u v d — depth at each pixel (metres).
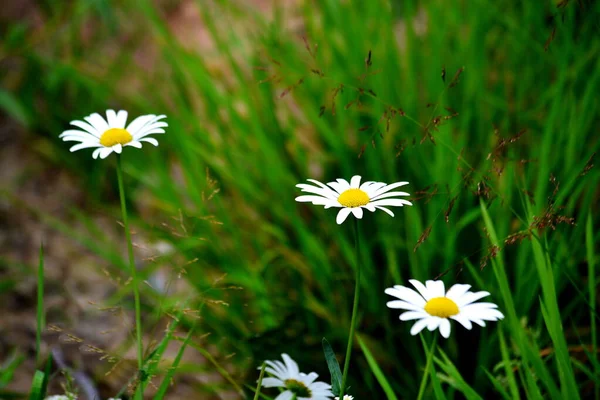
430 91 0.95
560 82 0.87
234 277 0.87
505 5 1.04
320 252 0.88
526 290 0.81
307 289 0.89
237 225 0.96
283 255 0.91
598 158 0.86
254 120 0.95
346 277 0.87
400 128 0.92
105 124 0.66
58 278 0.99
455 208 0.86
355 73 0.97
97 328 0.91
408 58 0.97
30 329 0.91
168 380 0.68
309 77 0.99
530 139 0.92
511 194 0.85
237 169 0.95
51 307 0.94
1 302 0.94
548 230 0.84
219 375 0.86
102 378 0.86
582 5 0.83
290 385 0.64
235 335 0.87
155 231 0.93
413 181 0.91
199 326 0.87
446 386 0.81
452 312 0.58
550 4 0.96
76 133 0.65
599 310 0.84
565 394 0.70
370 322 0.85
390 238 0.88
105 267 1.02
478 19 0.97
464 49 0.96
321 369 0.83
